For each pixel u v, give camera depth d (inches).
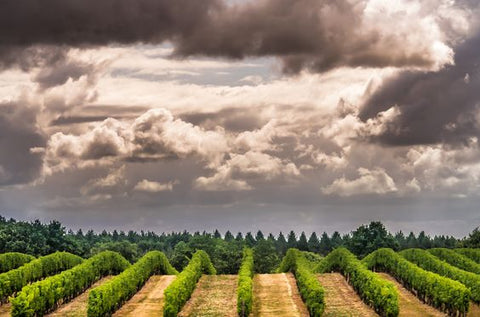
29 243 5196.9
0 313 2819.9
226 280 3868.1
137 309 2989.7
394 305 2625.5
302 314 2827.3
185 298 3088.1
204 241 6565.0
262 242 6604.3
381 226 5974.4
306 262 3978.8
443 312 2839.6
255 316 2802.7
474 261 3998.5
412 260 4008.4
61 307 3002.0
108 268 3937.0
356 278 3297.2
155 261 4045.3
